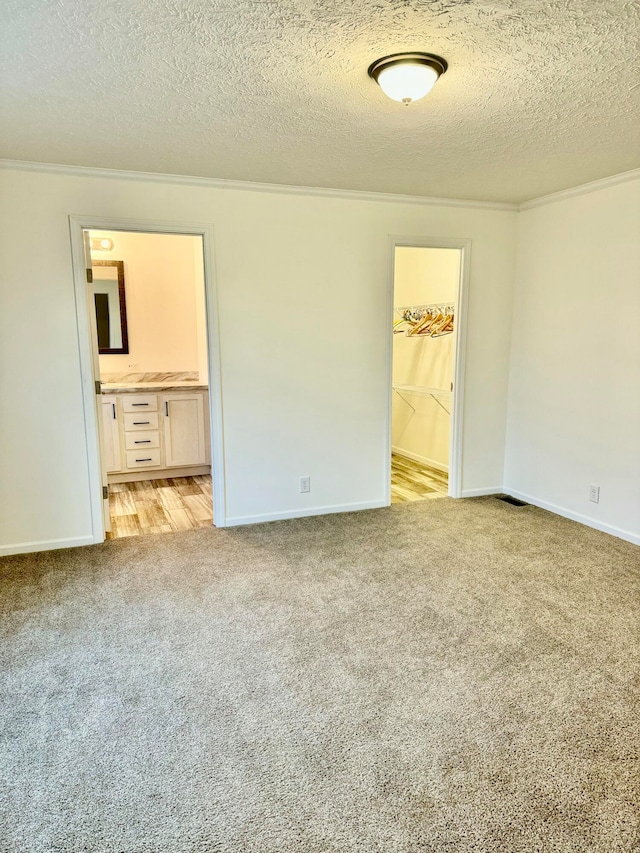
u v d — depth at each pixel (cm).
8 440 324
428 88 193
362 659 225
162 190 331
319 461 398
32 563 321
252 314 362
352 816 151
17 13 155
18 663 222
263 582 295
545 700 200
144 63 187
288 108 226
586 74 198
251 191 349
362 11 156
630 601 273
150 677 213
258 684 209
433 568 312
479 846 142
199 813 152
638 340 333
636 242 328
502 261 421
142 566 316
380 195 376
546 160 301
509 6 154
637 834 145
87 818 151
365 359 397
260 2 151
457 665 221
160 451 521
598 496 369
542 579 297
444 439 537
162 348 565
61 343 326
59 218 314
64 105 222
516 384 435
